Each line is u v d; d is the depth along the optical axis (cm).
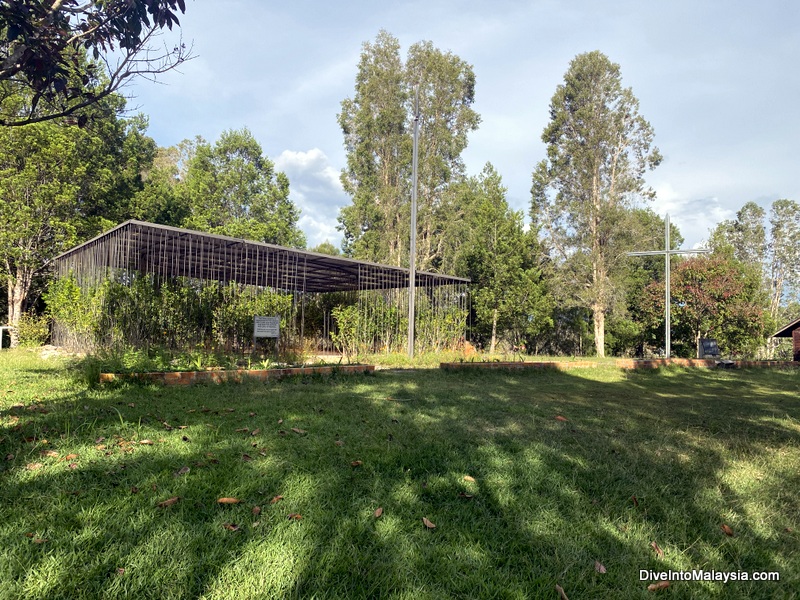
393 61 2584
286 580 195
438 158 2495
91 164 1850
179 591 185
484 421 493
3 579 188
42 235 1647
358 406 547
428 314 1605
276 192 3180
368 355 1327
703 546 241
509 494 293
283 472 312
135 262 1365
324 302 1894
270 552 215
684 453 398
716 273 2264
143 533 227
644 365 1280
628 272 2658
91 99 383
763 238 4384
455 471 329
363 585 196
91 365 634
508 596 193
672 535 250
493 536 242
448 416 514
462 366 1001
